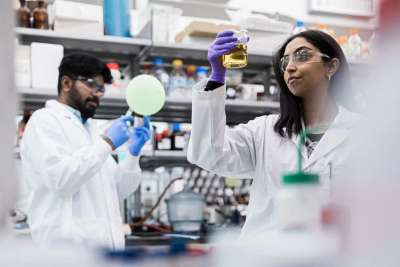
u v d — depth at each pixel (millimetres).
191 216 3148
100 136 2229
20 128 2857
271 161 1663
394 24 486
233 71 3498
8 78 521
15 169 530
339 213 537
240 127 1812
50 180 2014
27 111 3000
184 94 3260
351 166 530
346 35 4020
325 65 1696
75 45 3184
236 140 1762
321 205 600
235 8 3879
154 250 541
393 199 481
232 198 3396
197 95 1607
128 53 3398
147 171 3359
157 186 3357
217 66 1601
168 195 3324
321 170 1515
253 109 3465
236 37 1583
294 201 594
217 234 634
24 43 3088
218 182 3408
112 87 3082
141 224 3131
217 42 1591
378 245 481
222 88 1611
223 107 1627
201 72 3336
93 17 3074
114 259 510
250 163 1790
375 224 486
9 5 519
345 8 4223
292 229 578
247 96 3443
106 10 3191
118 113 3412
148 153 3088
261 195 1681
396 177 484
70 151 2145
